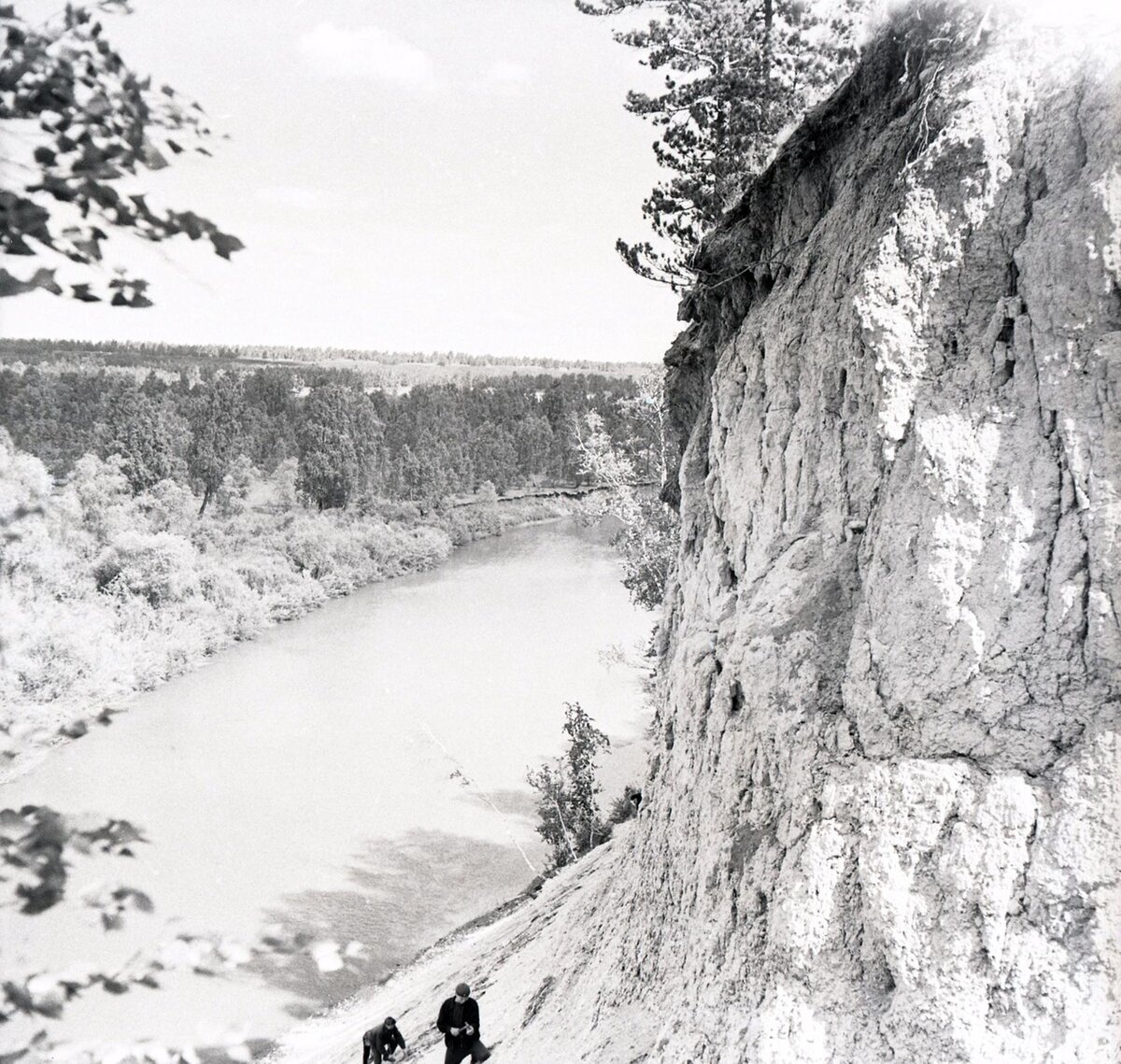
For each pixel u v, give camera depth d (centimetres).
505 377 15312
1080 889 647
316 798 4206
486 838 3816
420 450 11731
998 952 665
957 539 759
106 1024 2284
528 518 11831
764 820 867
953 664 741
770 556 1005
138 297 329
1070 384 728
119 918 372
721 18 1812
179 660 6034
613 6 1927
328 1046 2122
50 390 8925
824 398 968
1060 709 691
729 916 872
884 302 845
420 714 5334
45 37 333
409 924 3089
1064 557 709
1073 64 773
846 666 838
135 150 339
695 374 1611
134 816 3884
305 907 3219
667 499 1802
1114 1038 613
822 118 1209
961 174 822
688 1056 826
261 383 11188
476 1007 1275
